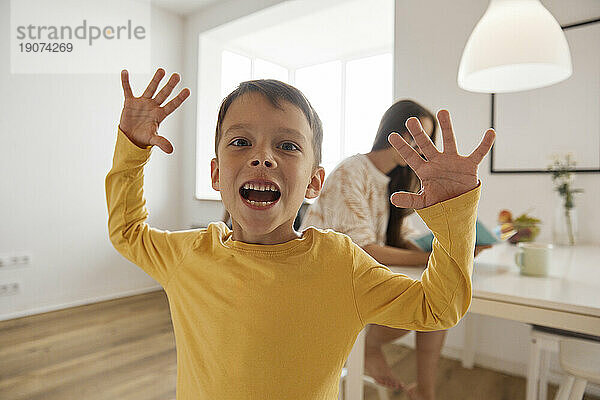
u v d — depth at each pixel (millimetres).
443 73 2314
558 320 812
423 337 1498
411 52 2428
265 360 504
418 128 458
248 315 514
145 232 649
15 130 2811
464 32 2244
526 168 2066
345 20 3277
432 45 2352
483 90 1680
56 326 2631
